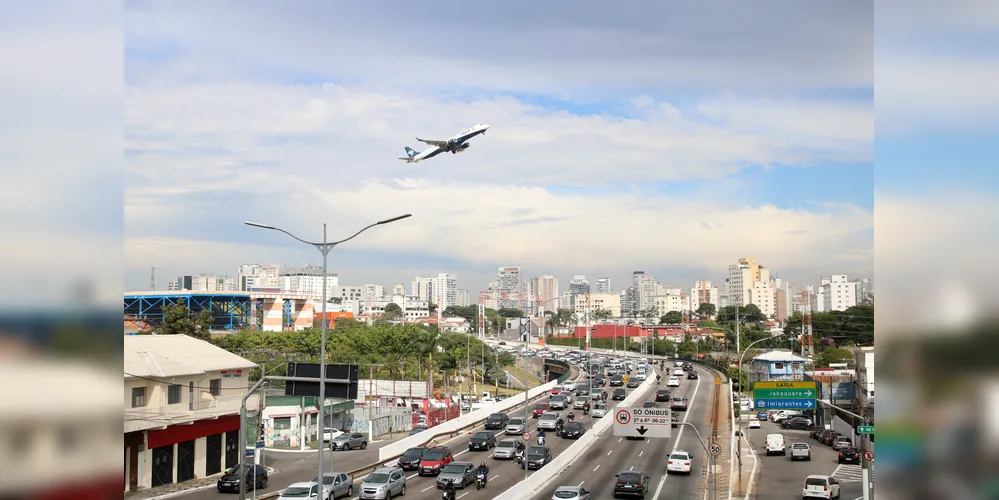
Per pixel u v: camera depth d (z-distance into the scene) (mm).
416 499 46594
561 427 79875
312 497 42906
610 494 48812
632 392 103000
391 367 123125
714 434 79188
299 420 76000
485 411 88812
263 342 124438
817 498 45750
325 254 36500
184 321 94312
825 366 113500
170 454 51844
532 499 47562
